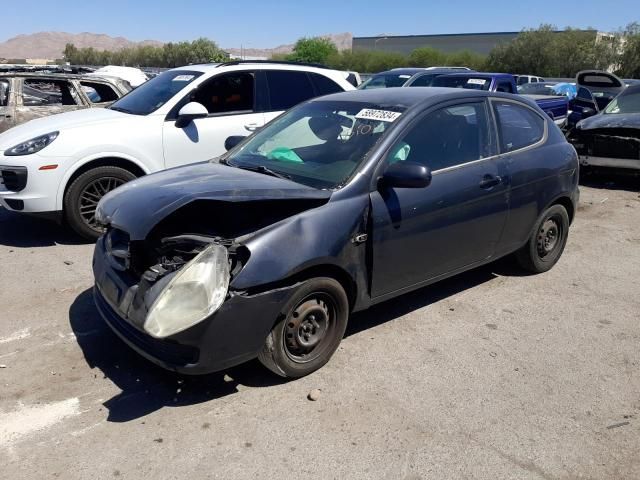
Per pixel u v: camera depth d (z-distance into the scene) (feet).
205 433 10.03
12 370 11.81
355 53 228.22
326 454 9.61
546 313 15.19
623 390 11.73
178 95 21.22
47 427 10.12
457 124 14.28
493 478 9.21
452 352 13.03
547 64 180.55
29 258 18.26
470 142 14.47
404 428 10.33
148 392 11.18
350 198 11.84
